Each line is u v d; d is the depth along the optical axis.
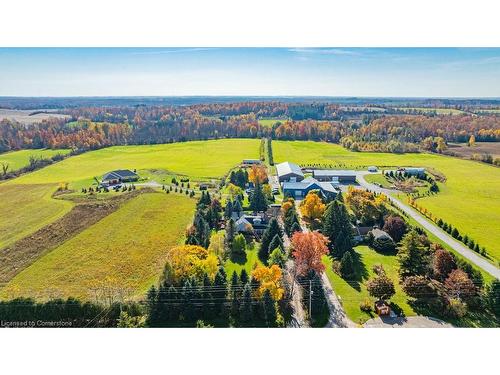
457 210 92.81
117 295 55.28
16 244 71.81
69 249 70.44
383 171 131.38
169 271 55.59
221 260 64.69
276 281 52.62
